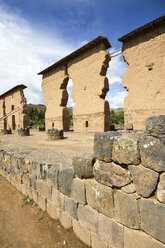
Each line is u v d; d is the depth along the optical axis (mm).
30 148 6070
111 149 2012
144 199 1651
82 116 15492
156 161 1530
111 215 2037
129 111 12656
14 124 27031
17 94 25250
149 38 11617
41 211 3566
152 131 1586
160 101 11195
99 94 13766
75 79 16344
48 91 20391
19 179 4617
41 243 2666
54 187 3162
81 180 2535
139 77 12141
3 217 3443
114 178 1974
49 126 20219
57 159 4016
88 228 2424
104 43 14352
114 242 2014
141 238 1692
